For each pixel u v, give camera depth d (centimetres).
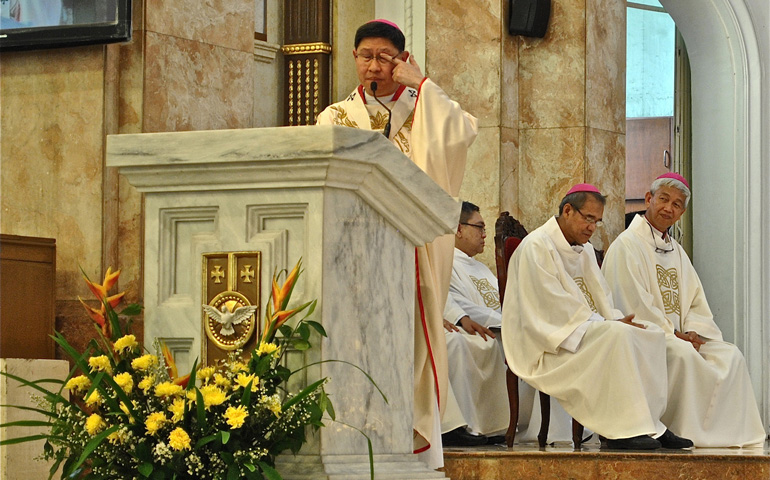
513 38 1160
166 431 349
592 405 793
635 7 1533
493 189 1133
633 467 698
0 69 712
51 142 700
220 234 376
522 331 839
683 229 1352
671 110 1554
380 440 387
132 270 687
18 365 545
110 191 691
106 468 355
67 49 700
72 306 678
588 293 878
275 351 350
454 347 884
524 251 850
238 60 757
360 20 1222
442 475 409
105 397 351
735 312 1216
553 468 704
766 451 783
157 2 705
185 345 380
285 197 370
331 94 1205
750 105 1226
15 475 534
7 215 704
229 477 339
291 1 1207
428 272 478
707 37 1254
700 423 860
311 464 361
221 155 368
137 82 698
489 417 905
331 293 367
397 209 402
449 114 527
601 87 1170
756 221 1212
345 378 372
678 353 864
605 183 1166
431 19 1145
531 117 1165
